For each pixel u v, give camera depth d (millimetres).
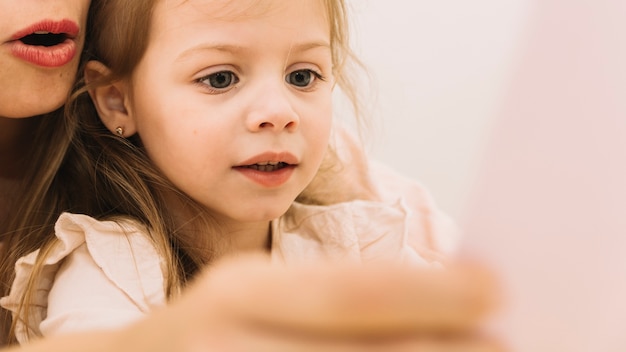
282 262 790
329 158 950
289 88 667
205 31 641
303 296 172
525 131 173
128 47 682
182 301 217
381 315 168
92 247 645
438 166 1318
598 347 175
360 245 833
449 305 168
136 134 727
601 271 175
